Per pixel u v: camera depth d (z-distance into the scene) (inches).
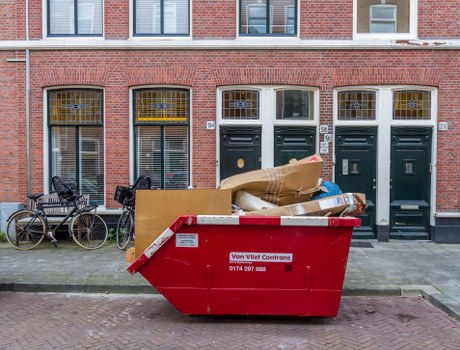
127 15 373.1
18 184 377.7
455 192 365.4
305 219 191.3
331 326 198.4
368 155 371.2
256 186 222.1
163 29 379.9
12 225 356.5
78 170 383.6
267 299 198.5
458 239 363.3
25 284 252.2
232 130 373.7
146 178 338.3
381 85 366.6
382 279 262.2
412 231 370.3
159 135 380.8
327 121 367.6
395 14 373.7
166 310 220.7
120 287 249.8
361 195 216.2
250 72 367.9
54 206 343.6
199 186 372.5
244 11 378.9
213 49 368.5
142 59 371.2
